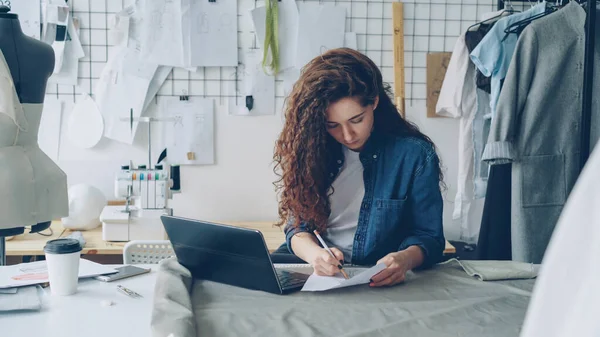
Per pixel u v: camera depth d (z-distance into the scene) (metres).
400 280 1.48
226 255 1.41
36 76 2.22
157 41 3.16
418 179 1.73
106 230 2.67
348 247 1.81
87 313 1.26
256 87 3.23
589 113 2.30
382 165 1.76
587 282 0.36
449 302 1.31
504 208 2.67
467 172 3.11
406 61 3.29
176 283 1.36
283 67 3.23
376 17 3.26
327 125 1.68
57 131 3.15
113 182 3.21
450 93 3.09
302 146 1.69
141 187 2.67
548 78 2.51
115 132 3.17
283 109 3.25
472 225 3.26
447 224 3.36
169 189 2.76
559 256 0.38
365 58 1.69
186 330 1.06
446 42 3.30
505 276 1.52
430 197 1.73
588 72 2.29
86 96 3.15
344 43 3.26
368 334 1.11
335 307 1.28
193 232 1.43
